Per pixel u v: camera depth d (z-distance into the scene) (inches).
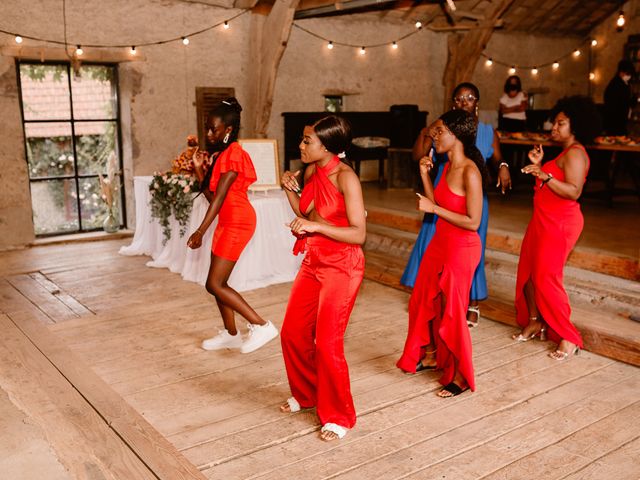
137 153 275.1
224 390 132.6
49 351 149.4
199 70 285.1
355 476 101.6
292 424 118.4
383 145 327.6
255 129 301.7
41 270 225.0
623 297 167.2
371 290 207.3
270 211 209.2
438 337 139.3
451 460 106.7
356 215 105.4
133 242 252.2
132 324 171.3
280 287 206.2
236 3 287.0
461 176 126.1
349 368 144.6
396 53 354.3
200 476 98.7
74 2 249.0
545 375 141.8
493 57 404.8
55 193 268.2
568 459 107.2
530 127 389.7
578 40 451.8
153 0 267.3
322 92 330.0
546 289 148.4
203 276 205.8
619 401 129.2
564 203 144.2
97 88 270.1
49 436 110.5
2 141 244.2
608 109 323.0
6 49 236.8
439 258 131.3
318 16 303.0
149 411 123.0
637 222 242.4
